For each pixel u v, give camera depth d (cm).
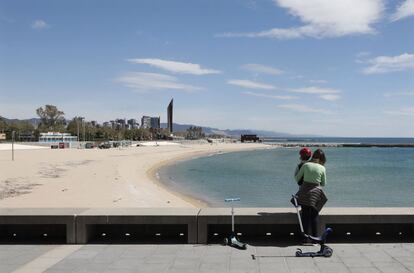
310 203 723
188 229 764
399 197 3231
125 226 810
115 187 3084
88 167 5009
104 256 694
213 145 17912
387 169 6353
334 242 764
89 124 18262
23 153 7456
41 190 2884
